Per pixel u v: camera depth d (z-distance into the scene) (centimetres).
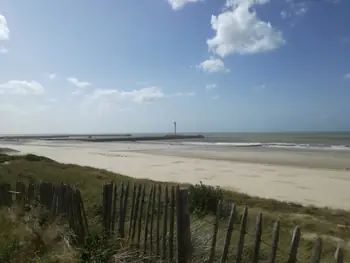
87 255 546
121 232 633
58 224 729
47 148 7069
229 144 8781
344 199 1662
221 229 732
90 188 1376
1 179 1477
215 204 957
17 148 7081
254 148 6706
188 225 509
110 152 5594
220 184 2117
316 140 11619
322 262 621
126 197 646
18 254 573
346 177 2467
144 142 10962
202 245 541
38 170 1945
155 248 559
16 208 873
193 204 957
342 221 1080
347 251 700
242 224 439
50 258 561
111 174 2080
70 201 736
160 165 3338
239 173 2688
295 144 8600
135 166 3250
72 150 6244
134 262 534
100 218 818
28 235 660
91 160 3975
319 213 1212
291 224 930
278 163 3553
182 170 2898
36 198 909
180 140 12988
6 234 671
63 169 2177
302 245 717
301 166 3238
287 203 1380
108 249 553
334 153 5150
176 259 505
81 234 671
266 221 916
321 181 2270
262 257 566
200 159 4072
